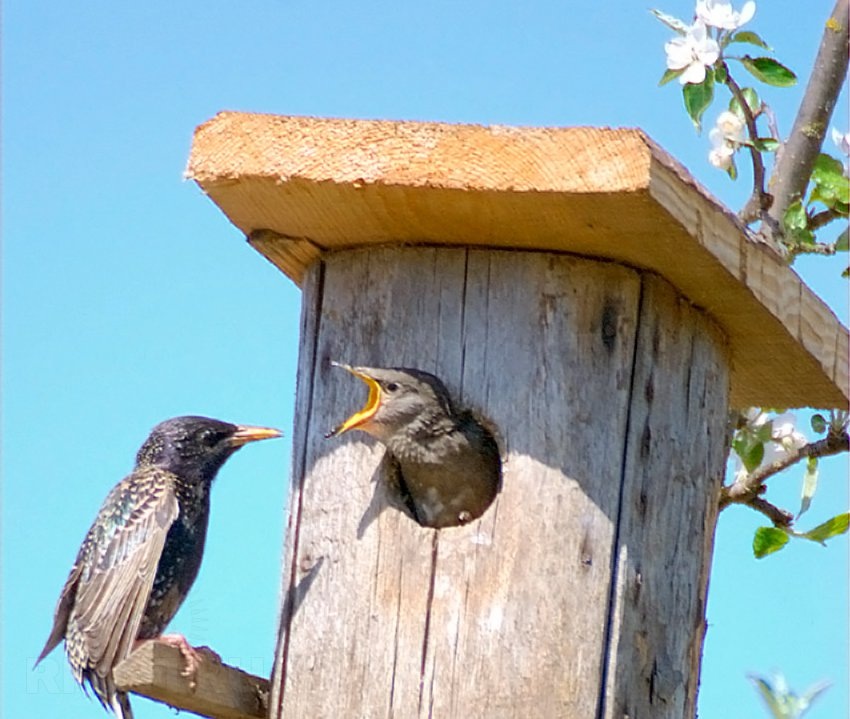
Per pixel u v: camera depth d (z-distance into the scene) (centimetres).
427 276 1037
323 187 988
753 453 1229
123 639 1146
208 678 980
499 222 989
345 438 1039
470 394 1016
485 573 986
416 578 995
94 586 1162
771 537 1175
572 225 977
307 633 1012
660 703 1000
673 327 1045
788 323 1082
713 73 1167
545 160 944
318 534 1030
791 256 1191
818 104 1211
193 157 1011
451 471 1009
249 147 1002
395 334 1037
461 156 959
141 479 1210
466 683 970
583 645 973
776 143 1190
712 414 1078
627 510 998
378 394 1016
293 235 1062
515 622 974
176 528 1227
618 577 988
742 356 1138
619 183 925
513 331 1016
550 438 1002
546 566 982
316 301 1072
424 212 995
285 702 1008
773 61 1166
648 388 1022
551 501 991
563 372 1008
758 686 1073
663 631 1009
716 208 990
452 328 1026
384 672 984
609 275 1021
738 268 1020
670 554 1023
